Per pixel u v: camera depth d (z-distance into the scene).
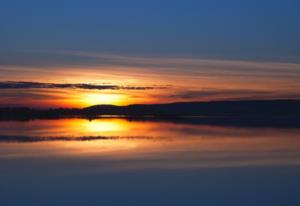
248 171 23.61
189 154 29.45
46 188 19.62
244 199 17.75
